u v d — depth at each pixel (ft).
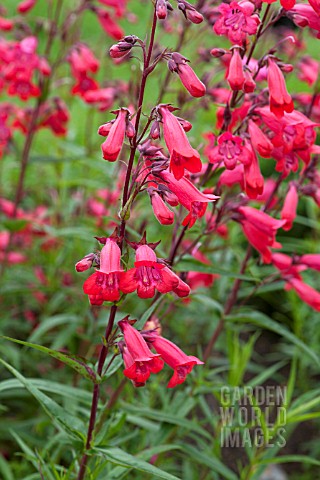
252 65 2.21
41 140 4.03
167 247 3.04
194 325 3.49
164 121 1.82
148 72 1.83
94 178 3.57
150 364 1.84
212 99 2.60
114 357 1.93
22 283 3.31
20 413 2.99
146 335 1.91
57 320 2.76
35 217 3.42
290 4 1.94
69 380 3.00
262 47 2.75
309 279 3.40
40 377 3.03
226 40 3.16
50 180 3.80
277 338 3.97
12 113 3.20
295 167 2.24
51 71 3.01
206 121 3.64
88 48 3.06
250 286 3.66
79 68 2.98
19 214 3.35
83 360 1.90
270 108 2.03
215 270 2.26
